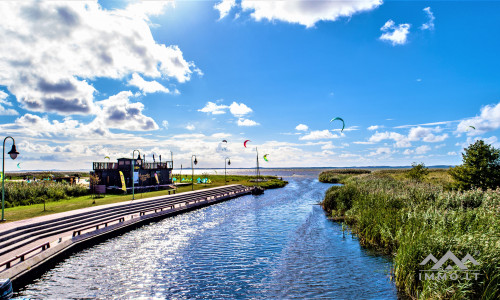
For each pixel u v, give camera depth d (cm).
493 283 963
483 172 2719
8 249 1745
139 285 1434
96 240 2256
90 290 1384
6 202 3306
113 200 3903
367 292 1249
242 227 2778
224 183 7962
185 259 1823
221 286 1398
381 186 3475
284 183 8862
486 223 1397
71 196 4447
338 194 3462
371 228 2019
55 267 1711
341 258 1722
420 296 1074
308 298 1228
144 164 5697
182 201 4400
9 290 1109
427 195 2458
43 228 2244
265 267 1636
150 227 2866
